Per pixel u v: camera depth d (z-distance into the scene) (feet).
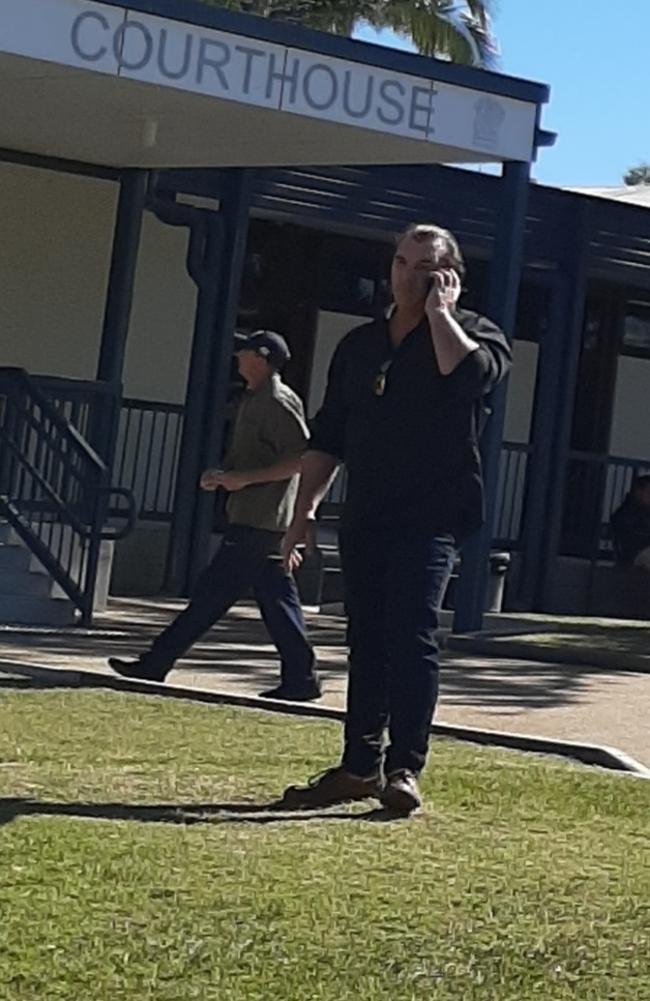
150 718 31.04
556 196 59.72
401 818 24.43
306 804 24.58
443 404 23.43
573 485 65.98
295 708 32.81
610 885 21.79
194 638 34.27
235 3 94.22
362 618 24.20
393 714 23.97
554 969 18.61
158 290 57.77
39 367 54.80
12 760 26.78
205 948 18.42
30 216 54.24
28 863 20.95
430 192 57.06
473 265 62.13
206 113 43.57
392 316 23.93
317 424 25.18
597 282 66.13
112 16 39.65
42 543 44.16
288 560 25.75
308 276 61.21
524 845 23.48
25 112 45.88
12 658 37.86
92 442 47.73
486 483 47.42
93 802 24.32
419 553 23.53
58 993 17.03
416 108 44.04
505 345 24.04
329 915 19.76
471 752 29.94
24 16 38.73
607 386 68.59
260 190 54.29
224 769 26.94
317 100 42.50
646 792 27.32
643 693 39.68
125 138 47.91
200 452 54.34
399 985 17.85
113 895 19.93
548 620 53.98
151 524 56.54
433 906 20.39
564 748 30.76
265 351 33.09
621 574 65.72
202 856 21.75
